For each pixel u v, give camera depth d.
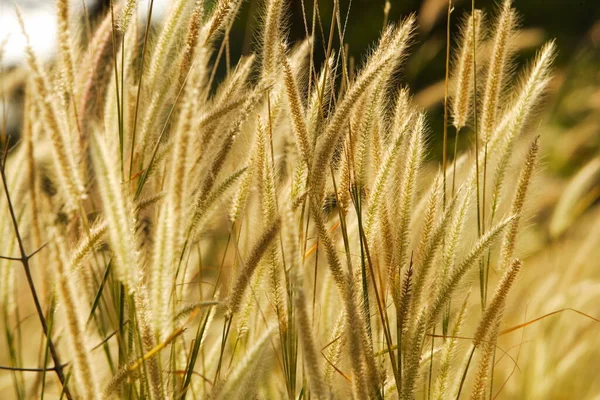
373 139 1.55
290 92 1.48
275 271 1.48
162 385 1.43
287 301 1.48
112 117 1.54
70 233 1.56
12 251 1.58
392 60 1.49
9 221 1.58
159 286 1.39
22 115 1.56
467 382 1.57
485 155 1.54
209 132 1.53
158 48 1.54
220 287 1.53
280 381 1.57
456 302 1.56
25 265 1.49
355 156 1.52
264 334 1.43
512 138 1.56
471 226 1.56
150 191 1.57
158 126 1.55
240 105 1.51
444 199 1.54
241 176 1.52
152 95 1.55
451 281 1.48
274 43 1.55
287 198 1.52
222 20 1.53
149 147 1.55
